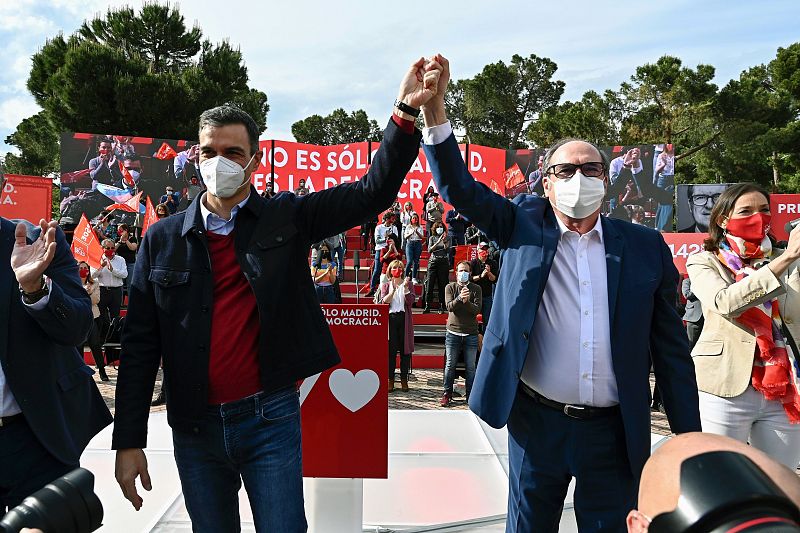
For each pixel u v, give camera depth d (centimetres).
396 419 511
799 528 62
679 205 1916
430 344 1236
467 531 322
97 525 117
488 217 235
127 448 204
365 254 1883
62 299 195
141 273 210
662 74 3172
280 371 200
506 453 432
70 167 1844
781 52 3594
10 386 195
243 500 360
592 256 223
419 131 206
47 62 2777
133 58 2622
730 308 270
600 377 214
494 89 4400
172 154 1894
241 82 2878
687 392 217
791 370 276
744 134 3048
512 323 220
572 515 338
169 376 204
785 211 1673
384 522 329
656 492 79
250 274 198
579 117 3409
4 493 205
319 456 301
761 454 79
